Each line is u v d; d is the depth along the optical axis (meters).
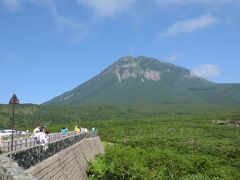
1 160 17.62
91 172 56.00
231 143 106.19
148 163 66.88
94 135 92.12
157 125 162.88
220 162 78.12
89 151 67.94
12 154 22.22
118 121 190.75
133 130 148.88
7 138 36.91
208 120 189.25
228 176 62.00
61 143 39.47
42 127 38.59
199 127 154.62
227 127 154.25
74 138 52.44
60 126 163.25
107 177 57.31
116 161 62.75
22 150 24.31
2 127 178.50
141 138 123.12
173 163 66.00
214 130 144.00
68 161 40.44
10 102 28.61
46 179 28.77
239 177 62.62
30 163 26.09
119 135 136.88
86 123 179.62
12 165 16.41
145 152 79.00
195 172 64.94
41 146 29.92
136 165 60.25
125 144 114.56
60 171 34.44
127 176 58.00
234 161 81.94
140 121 188.38
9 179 14.19
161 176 59.06
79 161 49.47
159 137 123.38
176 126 158.12
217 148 98.38
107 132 146.38
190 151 97.12
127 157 68.75
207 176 60.88
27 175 14.23
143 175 57.97
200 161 67.56
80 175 46.66
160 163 66.56
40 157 29.31
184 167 64.69
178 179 60.19
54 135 45.44
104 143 116.50
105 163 63.38
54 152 35.25
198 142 108.81
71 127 157.12
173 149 100.31
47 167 29.88
